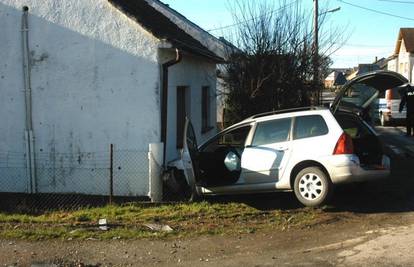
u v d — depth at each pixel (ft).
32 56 35.76
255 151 30.07
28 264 20.95
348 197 31.58
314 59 56.18
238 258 21.24
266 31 53.88
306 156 28.66
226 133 31.58
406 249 21.06
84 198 34.63
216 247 22.82
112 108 35.06
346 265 19.67
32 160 36.22
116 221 27.35
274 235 24.36
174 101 38.27
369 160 29.43
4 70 36.11
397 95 86.58
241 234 24.64
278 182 29.45
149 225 26.37
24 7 35.58
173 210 29.45
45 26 35.47
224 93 54.44
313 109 29.60
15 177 36.47
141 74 34.55
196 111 46.16
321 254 21.18
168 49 34.47
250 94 52.54
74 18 35.12
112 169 33.17
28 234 24.66
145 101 34.63
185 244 23.32
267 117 30.50
